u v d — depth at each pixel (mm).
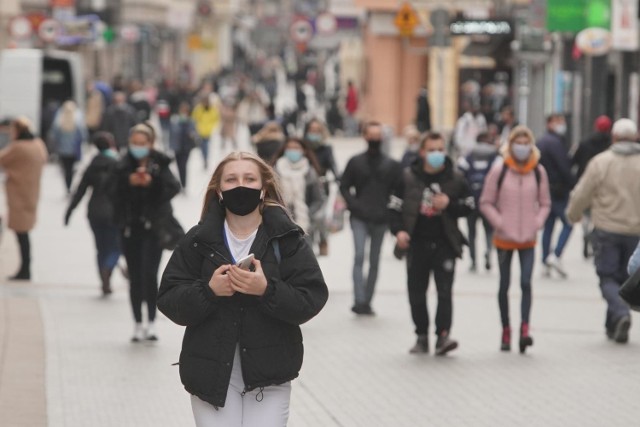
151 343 29016
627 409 22969
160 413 22406
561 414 22562
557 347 28984
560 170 40875
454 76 116125
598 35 64750
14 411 22328
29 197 38438
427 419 22156
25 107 87125
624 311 29328
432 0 115438
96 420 21844
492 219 28203
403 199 27875
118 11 182625
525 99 70688
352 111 120125
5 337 29297
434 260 27828
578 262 45219
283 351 14539
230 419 14500
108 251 36125
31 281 38750
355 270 33406
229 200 14422
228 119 99812
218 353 14398
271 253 14578
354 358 27625
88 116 91625
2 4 119812
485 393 24219
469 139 72438
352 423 21859
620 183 29500
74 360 26922
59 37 120688
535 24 64938
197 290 14398
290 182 33969
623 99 73562
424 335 28266
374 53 120125
